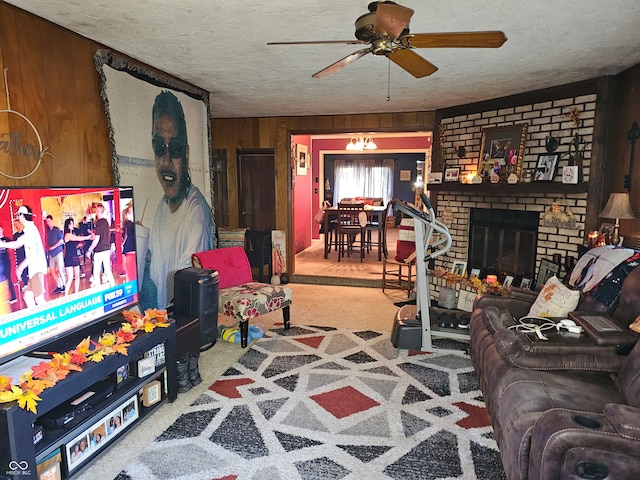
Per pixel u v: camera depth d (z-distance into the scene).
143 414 2.38
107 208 2.34
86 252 2.19
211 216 4.22
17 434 1.58
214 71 3.39
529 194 4.15
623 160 3.34
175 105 3.56
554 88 3.84
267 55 2.96
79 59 2.54
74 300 2.12
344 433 2.31
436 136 5.20
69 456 1.88
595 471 1.41
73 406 1.94
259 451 2.14
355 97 4.39
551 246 4.00
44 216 1.93
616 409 1.50
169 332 2.55
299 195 8.10
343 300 5.02
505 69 3.30
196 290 3.19
